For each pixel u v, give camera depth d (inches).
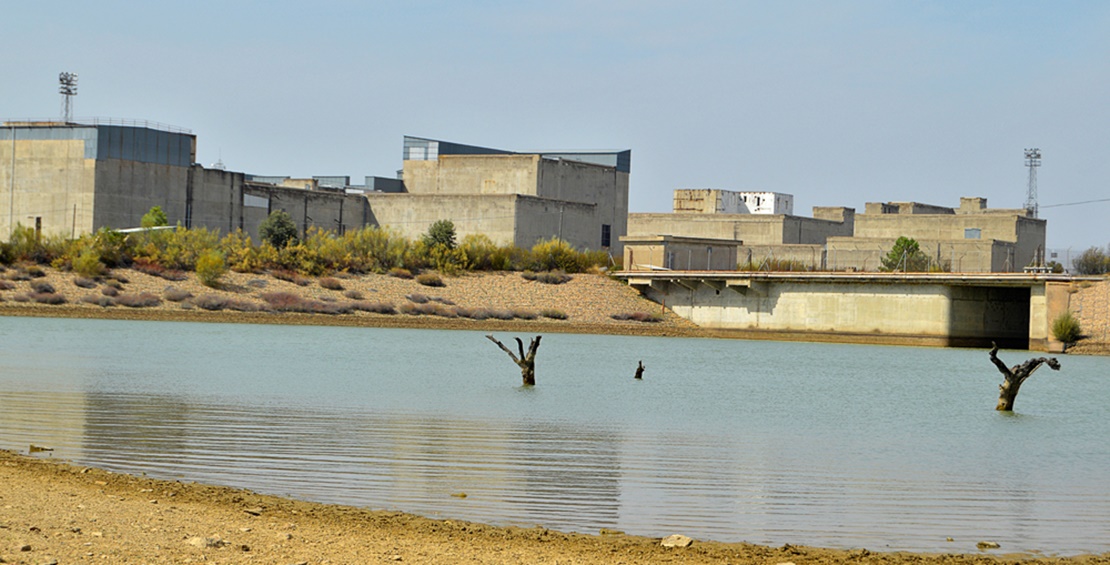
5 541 745.0
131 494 981.2
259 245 5428.2
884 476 1226.0
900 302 4212.6
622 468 1231.5
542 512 1000.9
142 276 4370.1
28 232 4451.3
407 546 837.2
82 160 4854.8
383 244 5019.7
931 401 2127.2
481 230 5659.5
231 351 2810.0
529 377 2159.2
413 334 3836.1
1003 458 1376.7
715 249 5339.6
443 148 6353.3
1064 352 3789.4
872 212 7534.5
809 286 4416.8
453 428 1510.8
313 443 1331.2
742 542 905.5
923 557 868.6
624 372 2620.6
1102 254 6865.2
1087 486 1186.0
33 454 1193.4
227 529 847.7
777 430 1609.3
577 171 6166.3
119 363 2345.0
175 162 5128.0
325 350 2977.4
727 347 3853.3
